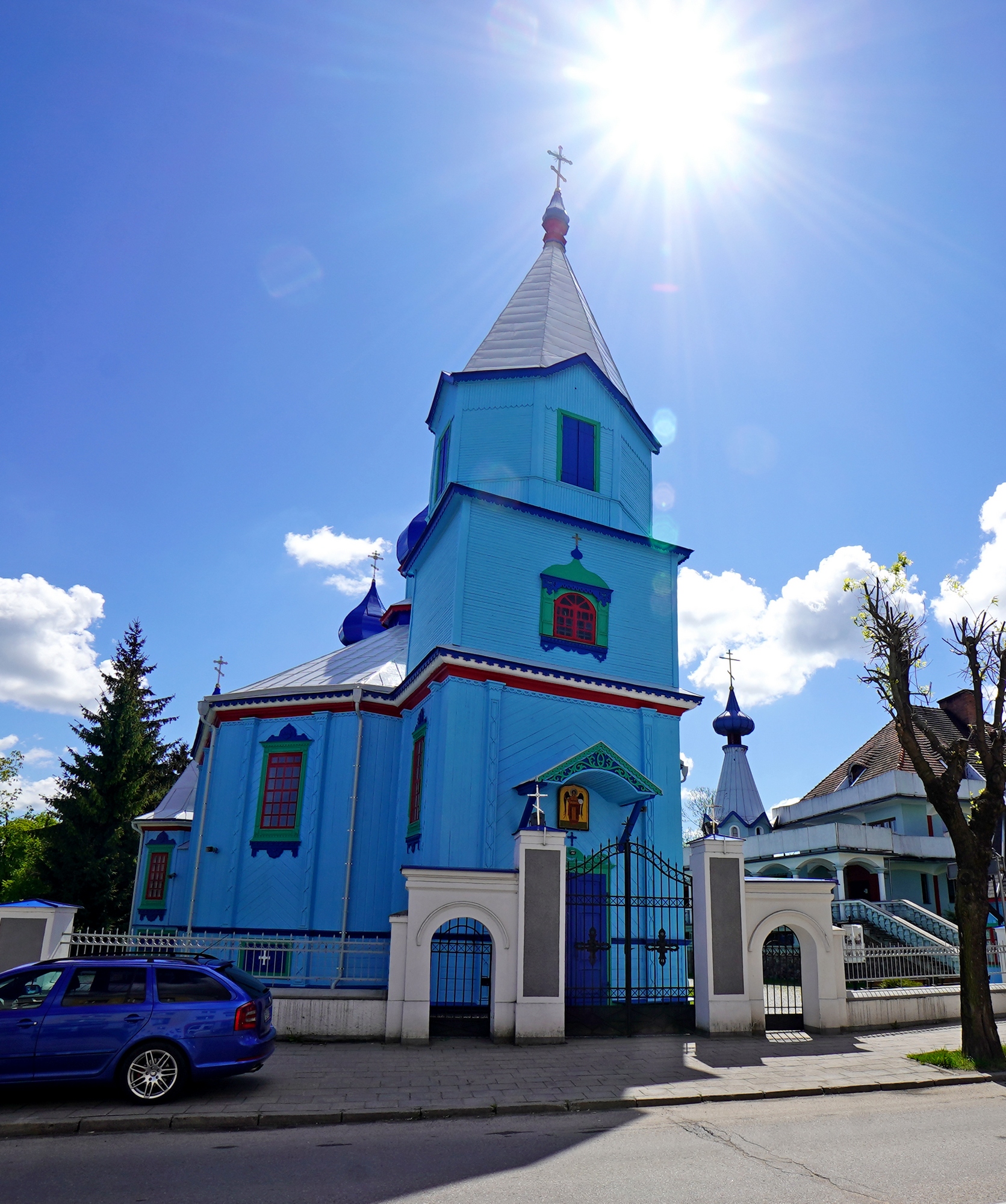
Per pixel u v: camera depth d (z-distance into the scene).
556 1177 7.23
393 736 21.73
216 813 21.59
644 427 24.19
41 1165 7.66
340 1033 13.78
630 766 18.11
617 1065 12.16
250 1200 6.65
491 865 17.61
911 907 27.67
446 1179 7.18
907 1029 15.89
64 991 9.80
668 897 16.83
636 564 22.16
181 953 14.26
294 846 20.50
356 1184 7.05
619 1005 14.77
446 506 20.56
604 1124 9.29
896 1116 9.73
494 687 18.70
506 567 20.22
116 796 38.44
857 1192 6.82
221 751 22.09
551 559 20.88
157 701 51.31
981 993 13.05
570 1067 11.96
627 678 20.94
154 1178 7.23
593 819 18.95
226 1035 9.88
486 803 17.94
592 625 20.92
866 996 15.88
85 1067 9.52
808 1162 7.72
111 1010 9.74
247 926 20.25
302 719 21.77
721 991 14.85
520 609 20.09
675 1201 6.58
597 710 19.92
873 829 34.34
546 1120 9.49
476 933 16.91
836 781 43.84
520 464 21.83
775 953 21.27
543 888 14.38
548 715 19.30
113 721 39.44
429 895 14.02
